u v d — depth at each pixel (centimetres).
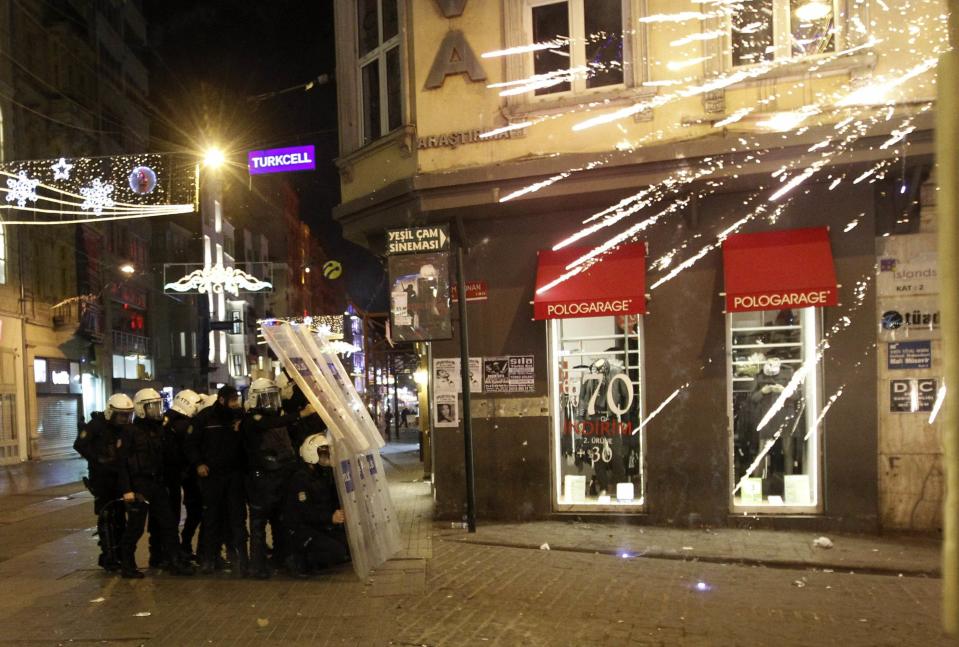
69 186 2508
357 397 945
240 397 895
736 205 990
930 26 898
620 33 1018
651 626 609
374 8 1175
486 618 636
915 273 934
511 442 1056
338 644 577
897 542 891
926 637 578
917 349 933
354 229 1172
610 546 888
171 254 4488
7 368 2772
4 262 2808
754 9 966
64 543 1001
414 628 612
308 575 789
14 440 2786
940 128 204
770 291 938
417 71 1062
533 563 827
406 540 950
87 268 3338
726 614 640
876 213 948
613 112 995
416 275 993
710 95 961
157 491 808
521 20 1031
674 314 1004
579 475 1055
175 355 4622
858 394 945
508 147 1030
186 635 602
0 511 1379
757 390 998
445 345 1083
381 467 901
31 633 611
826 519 951
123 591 741
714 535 940
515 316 1059
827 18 947
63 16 3139
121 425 798
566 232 1047
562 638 583
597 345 1052
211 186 5047
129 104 3944
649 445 1009
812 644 564
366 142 1188
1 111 2744
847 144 905
